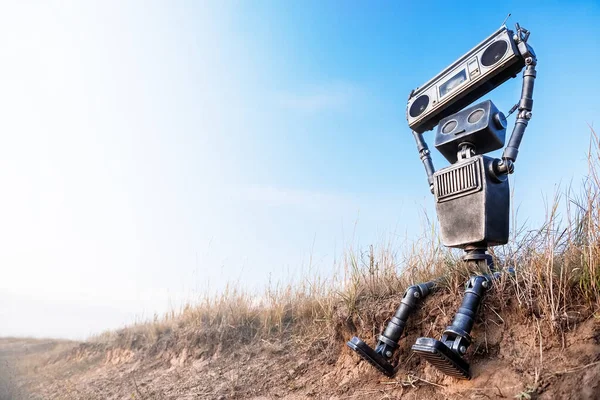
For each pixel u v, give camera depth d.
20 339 12.23
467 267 2.32
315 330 3.19
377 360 2.20
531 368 1.82
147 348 4.94
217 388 3.16
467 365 1.93
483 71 2.27
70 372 5.91
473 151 2.37
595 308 1.81
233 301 4.40
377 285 2.85
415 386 2.15
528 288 1.96
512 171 2.19
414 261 2.84
